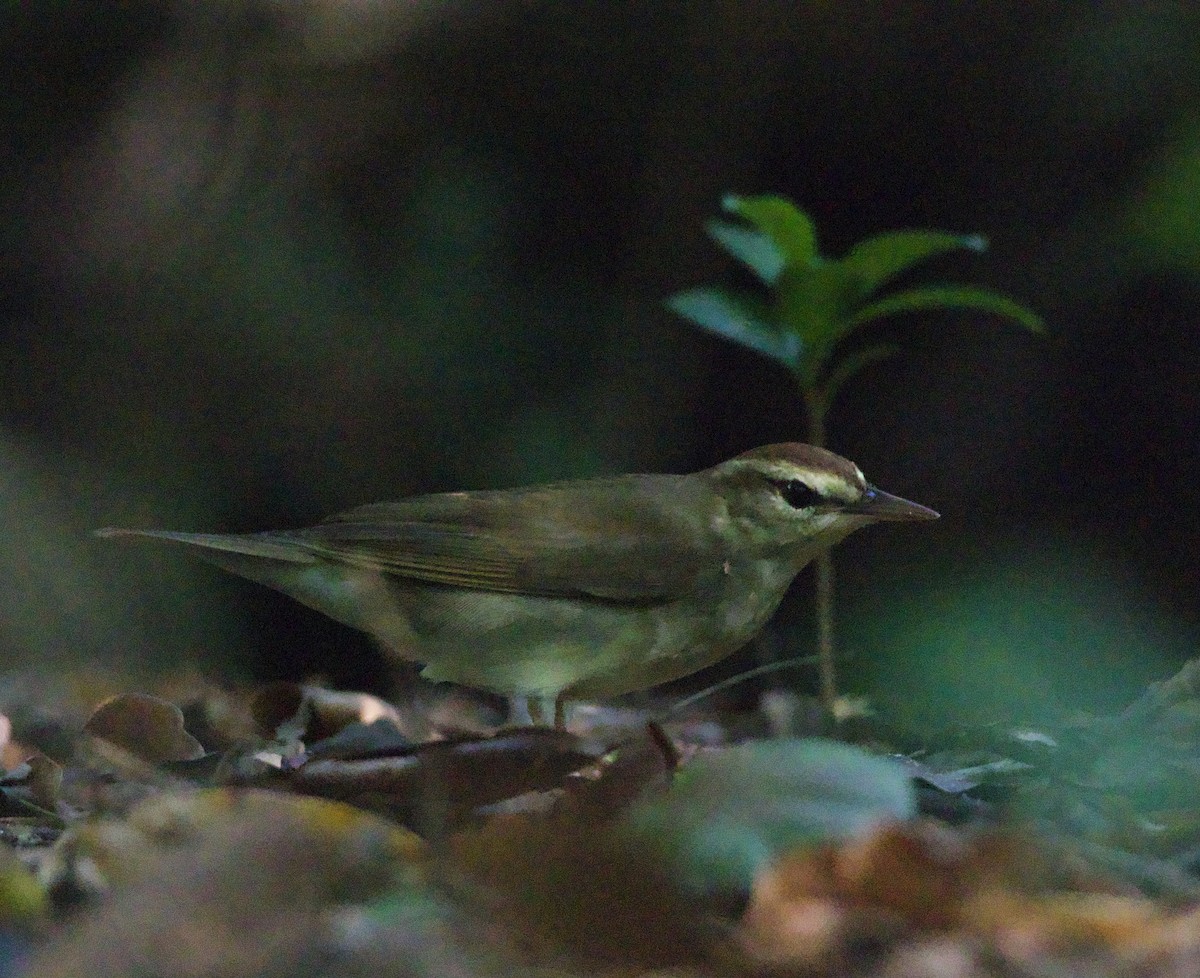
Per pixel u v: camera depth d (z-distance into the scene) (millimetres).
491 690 8078
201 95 17078
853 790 4668
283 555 7930
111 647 15172
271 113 16906
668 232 16719
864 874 4387
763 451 8250
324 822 4504
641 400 16625
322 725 7723
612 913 4309
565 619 7855
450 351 16594
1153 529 15906
